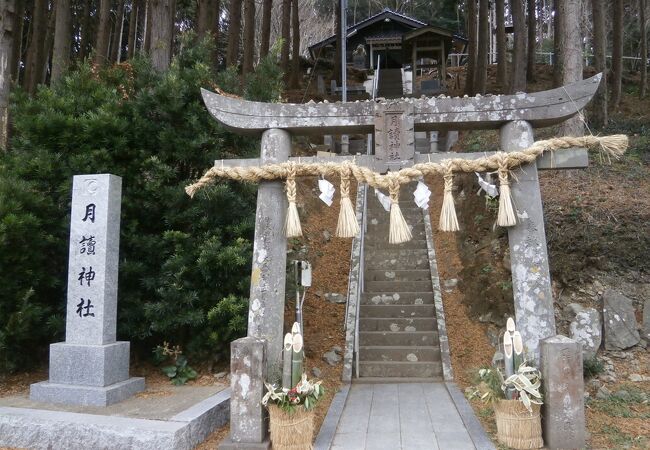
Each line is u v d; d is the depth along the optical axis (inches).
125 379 226.2
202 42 311.6
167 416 187.5
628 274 286.5
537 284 183.0
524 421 167.0
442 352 275.1
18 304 236.8
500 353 266.4
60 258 261.1
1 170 250.1
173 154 259.4
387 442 177.2
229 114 199.0
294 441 164.6
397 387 251.0
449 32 816.3
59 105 257.4
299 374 171.3
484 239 346.3
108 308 224.7
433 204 434.0
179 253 247.8
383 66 1066.7
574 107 186.5
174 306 243.0
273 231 193.2
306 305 323.3
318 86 812.0
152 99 265.1
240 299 244.1
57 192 251.9
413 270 348.8
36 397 212.4
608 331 261.1
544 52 1029.2
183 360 249.9
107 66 303.3
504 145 192.5
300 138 526.6
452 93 768.3
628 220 302.0
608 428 190.2
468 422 193.9
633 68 903.1
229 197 255.0
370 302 325.4
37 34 509.4
